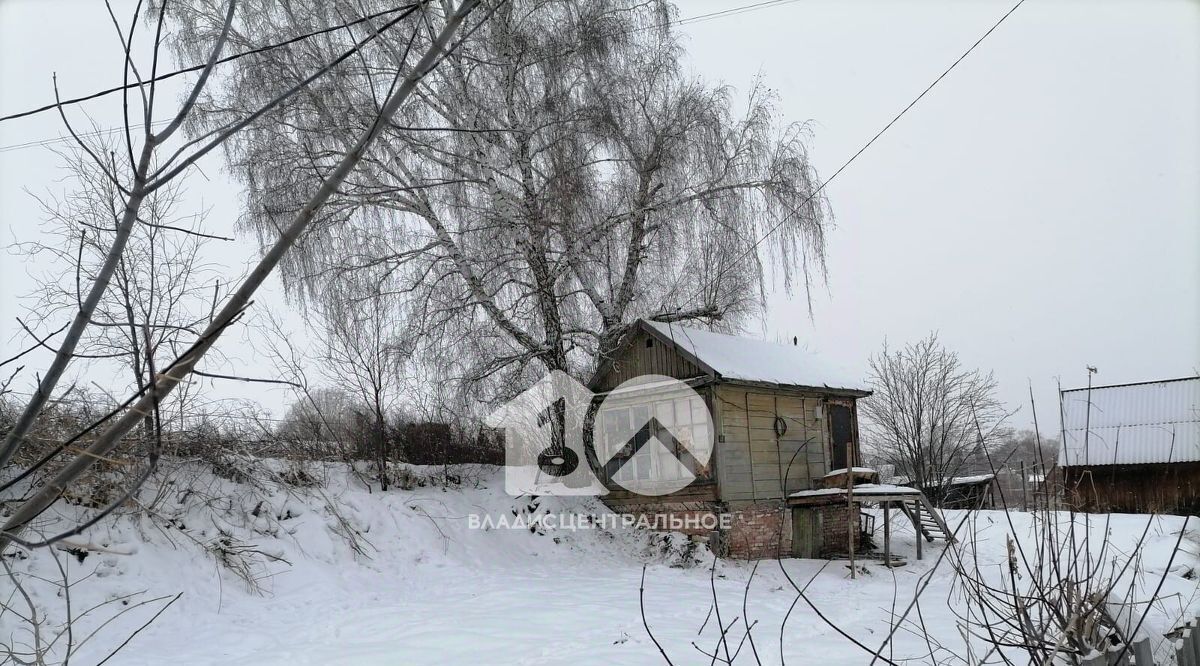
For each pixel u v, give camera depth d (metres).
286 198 15.45
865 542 18.84
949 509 23.78
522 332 17.23
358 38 14.13
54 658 8.49
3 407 9.45
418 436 18.14
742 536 16.03
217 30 14.96
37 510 1.85
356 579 12.87
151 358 1.94
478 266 16.73
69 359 1.94
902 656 8.13
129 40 2.13
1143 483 27.30
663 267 18.28
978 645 8.44
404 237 17.44
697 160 17.50
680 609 11.09
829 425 19.23
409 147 15.19
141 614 9.96
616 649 8.72
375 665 8.20
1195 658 4.98
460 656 8.48
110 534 10.72
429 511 15.70
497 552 15.39
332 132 14.28
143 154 2.07
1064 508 3.75
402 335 16.28
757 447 16.91
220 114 15.53
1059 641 3.30
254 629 10.05
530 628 9.78
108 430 1.91
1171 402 29.16
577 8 16.52
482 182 15.00
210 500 12.42
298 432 16.33
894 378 34.19
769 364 18.33
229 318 1.98
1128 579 11.58
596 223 16.45
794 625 10.14
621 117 16.75
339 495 14.87
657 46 17.83
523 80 16.25
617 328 17.61
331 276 16.41
